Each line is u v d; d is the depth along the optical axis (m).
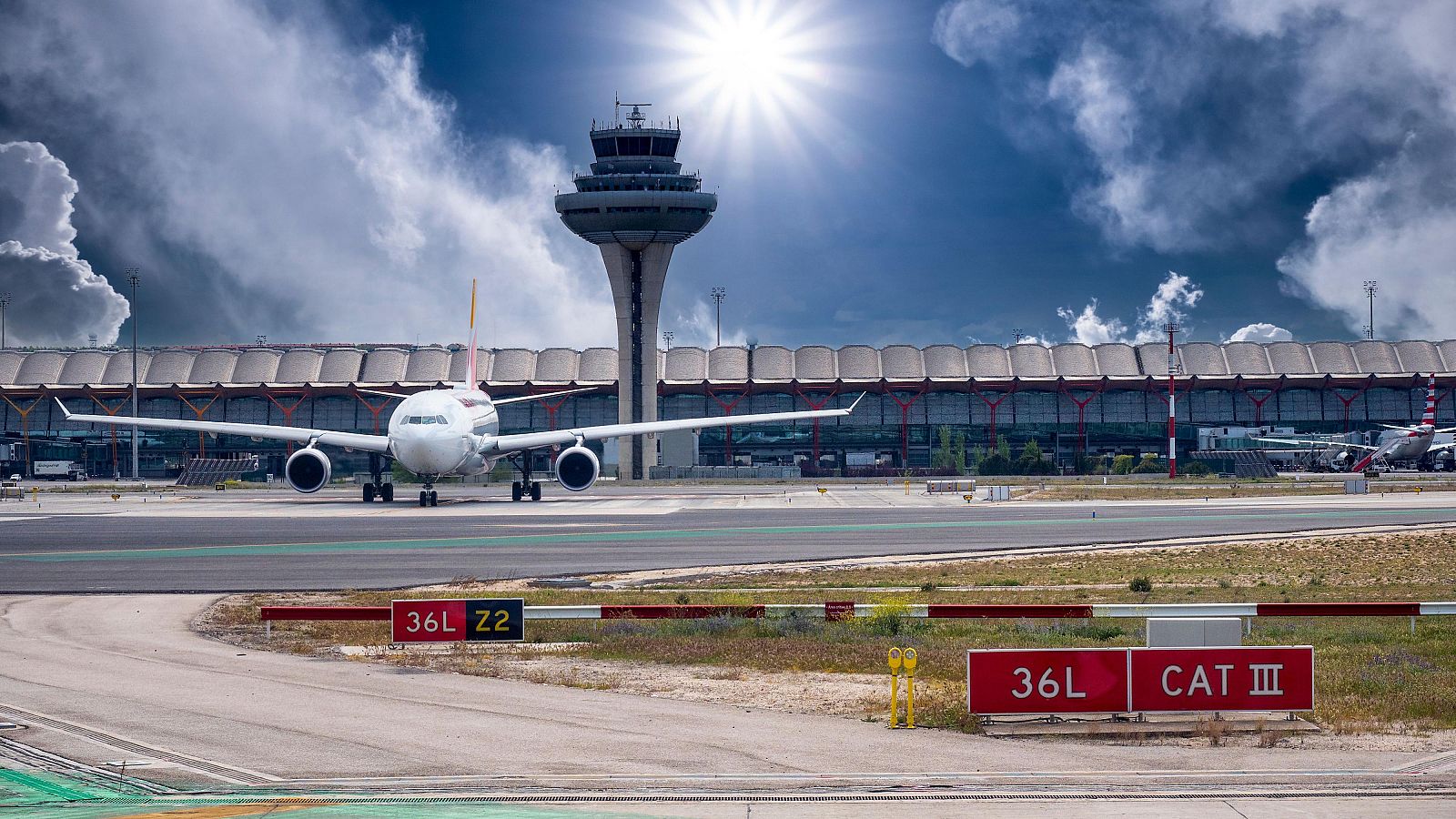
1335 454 148.62
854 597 36.88
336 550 51.66
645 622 31.52
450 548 52.56
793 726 20.05
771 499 94.50
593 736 19.17
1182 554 50.91
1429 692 22.55
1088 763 17.73
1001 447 160.75
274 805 15.34
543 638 29.20
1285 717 20.53
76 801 15.54
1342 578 43.25
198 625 30.98
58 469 157.50
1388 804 15.45
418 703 21.56
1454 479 123.25
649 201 136.12
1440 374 174.50
